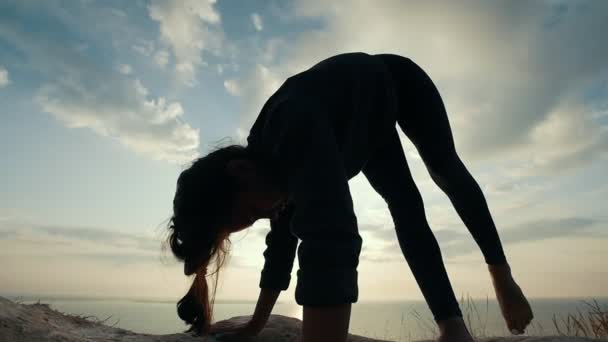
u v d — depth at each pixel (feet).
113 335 5.78
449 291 4.96
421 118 5.33
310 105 3.77
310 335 2.91
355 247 3.08
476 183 5.36
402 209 5.33
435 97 5.38
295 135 3.53
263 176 3.99
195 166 4.03
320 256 2.97
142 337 5.92
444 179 5.39
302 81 4.23
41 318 5.16
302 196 3.29
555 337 5.65
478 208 5.24
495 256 5.24
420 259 5.10
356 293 3.01
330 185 3.24
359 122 4.45
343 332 2.90
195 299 5.44
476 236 5.34
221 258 5.21
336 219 3.09
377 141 4.92
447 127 5.41
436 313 4.91
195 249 3.96
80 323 6.06
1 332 4.26
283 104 3.90
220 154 4.08
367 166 5.67
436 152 5.36
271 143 3.81
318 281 2.89
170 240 4.23
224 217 3.98
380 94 4.77
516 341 5.80
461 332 4.73
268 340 6.69
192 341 6.12
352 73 4.53
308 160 3.38
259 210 4.25
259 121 4.32
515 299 5.14
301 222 3.18
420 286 5.09
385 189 5.51
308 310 2.94
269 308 6.09
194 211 3.85
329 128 3.70
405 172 5.52
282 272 5.97
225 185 3.89
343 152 4.31
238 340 6.23
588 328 11.07
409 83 5.32
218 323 6.71
